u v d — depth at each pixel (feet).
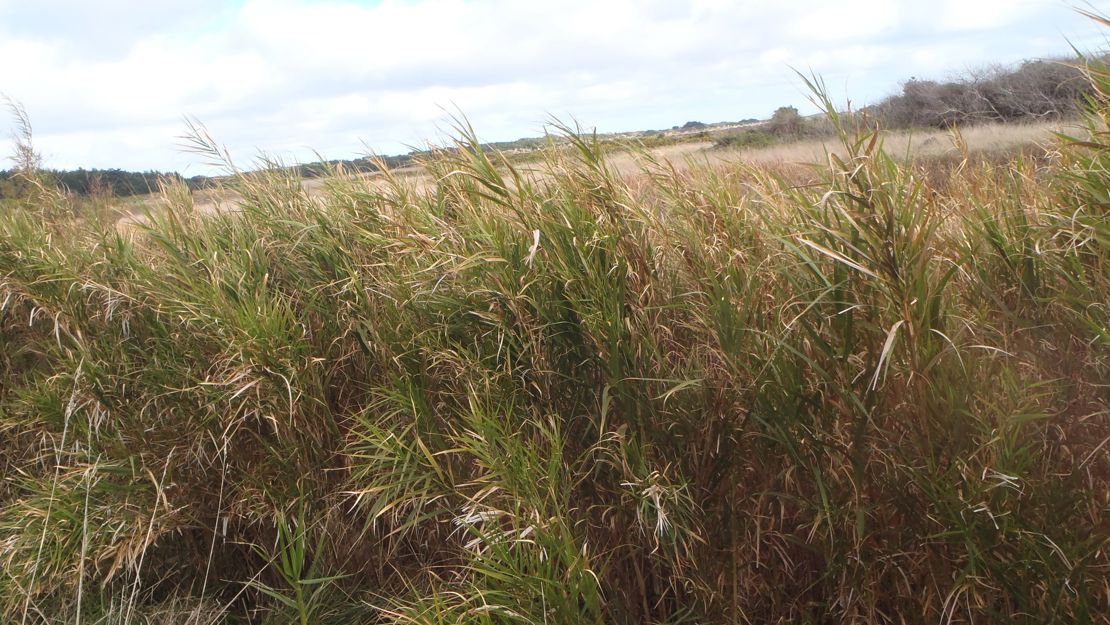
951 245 9.10
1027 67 52.39
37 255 13.38
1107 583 7.55
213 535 11.74
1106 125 8.14
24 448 13.91
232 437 10.94
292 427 10.81
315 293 11.75
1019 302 8.23
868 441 7.91
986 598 7.84
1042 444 7.78
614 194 9.64
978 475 7.55
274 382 10.64
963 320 7.89
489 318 9.52
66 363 12.25
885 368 7.41
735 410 8.51
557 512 8.04
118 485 11.18
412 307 10.39
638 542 9.26
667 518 8.23
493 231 9.56
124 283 12.66
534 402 9.75
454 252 9.80
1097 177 7.85
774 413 8.07
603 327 8.76
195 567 11.96
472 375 9.75
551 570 7.80
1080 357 8.02
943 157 16.83
